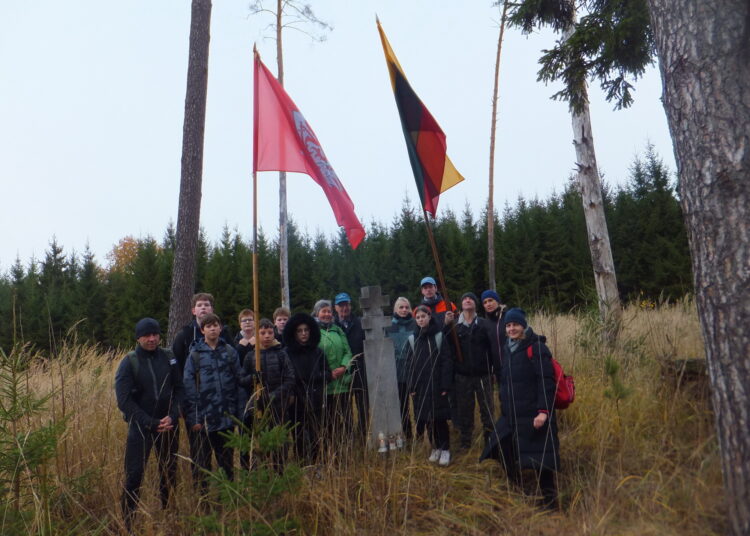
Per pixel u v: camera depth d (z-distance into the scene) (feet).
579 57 25.93
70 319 70.23
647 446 13.58
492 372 17.58
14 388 13.26
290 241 78.64
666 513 10.66
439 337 16.83
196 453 14.51
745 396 9.01
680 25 10.66
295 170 16.61
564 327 25.68
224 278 72.90
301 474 13.21
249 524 11.91
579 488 12.98
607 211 70.44
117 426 17.99
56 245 86.33
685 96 10.48
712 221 9.78
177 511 13.38
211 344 15.53
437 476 14.89
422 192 18.61
